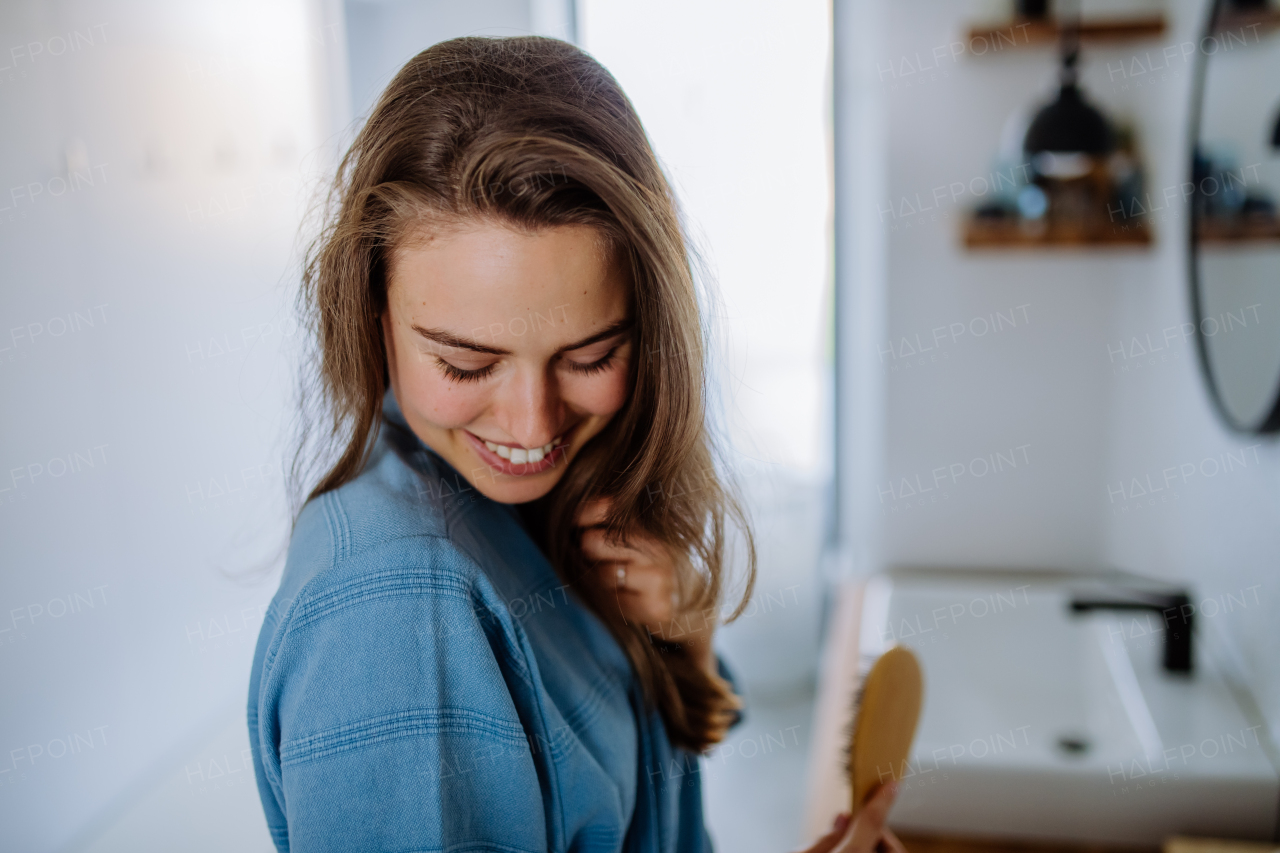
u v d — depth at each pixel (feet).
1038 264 6.20
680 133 7.79
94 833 4.83
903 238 6.34
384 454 1.82
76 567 4.72
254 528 6.22
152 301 5.32
